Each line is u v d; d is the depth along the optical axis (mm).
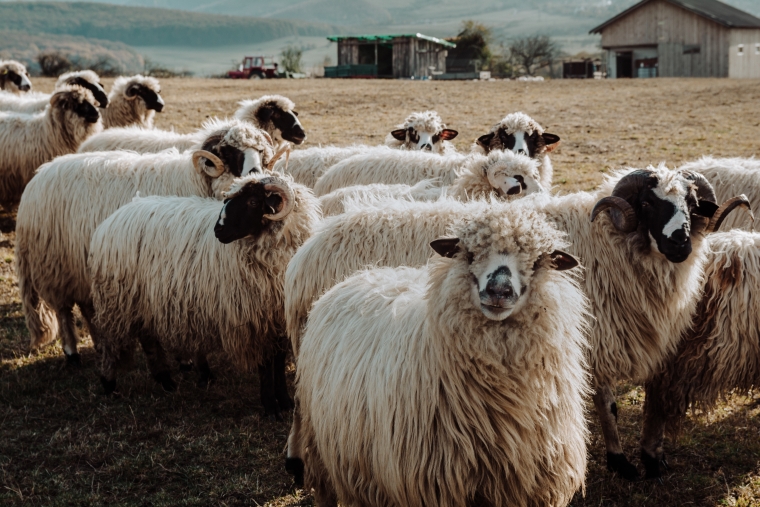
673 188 5035
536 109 25625
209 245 6414
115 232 6789
